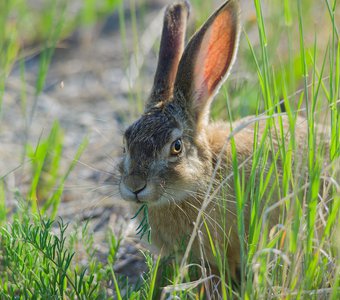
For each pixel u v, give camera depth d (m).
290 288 8.16
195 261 9.81
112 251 10.26
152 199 9.34
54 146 13.24
